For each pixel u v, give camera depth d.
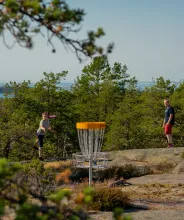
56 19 4.92
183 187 27.48
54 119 79.38
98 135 24.53
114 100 93.56
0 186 4.79
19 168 4.47
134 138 84.19
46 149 66.88
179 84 92.19
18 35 4.90
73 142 82.25
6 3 4.85
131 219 4.39
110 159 39.56
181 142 85.50
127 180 32.84
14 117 70.06
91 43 5.04
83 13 5.00
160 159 38.22
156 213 18.70
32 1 4.89
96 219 17.36
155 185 28.52
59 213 4.48
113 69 99.19
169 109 39.09
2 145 61.72
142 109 85.75
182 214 18.52
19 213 4.30
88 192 4.52
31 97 77.81
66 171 4.84
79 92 97.88
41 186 16.59
